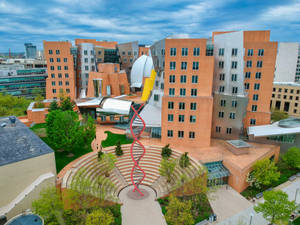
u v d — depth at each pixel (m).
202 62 44.47
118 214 32.09
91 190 32.75
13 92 126.81
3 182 29.38
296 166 45.00
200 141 48.34
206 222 31.52
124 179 39.94
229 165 41.06
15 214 29.38
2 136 37.12
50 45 77.88
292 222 32.19
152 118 52.59
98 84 79.31
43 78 137.00
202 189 34.34
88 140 43.59
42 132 51.56
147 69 90.00
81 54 89.19
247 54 52.88
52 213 28.08
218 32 58.28
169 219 28.53
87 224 26.62
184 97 46.12
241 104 48.56
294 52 120.44
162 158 41.81
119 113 59.59
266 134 47.31
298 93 95.69
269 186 41.25
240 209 34.75
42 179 31.69
